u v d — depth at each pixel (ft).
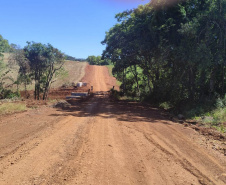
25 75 83.56
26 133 21.84
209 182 12.89
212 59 47.32
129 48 67.41
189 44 49.32
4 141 18.93
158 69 68.64
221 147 20.42
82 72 208.54
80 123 28.17
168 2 55.01
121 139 21.24
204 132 26.48
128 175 13.17
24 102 48.26
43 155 15.83
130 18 72.18
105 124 28.35
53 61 82.58
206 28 48.85
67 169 13.53
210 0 52.39
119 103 62.28
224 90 53.21
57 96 110.73
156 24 57.82
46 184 11.52
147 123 30.66
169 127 28.58
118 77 112.98
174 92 57.77
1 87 79.30
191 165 15.46
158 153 17.63
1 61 84.69
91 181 12.11
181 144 20.71
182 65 55.31
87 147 18.10
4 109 34.83
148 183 12.28
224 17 47.83
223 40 49.11
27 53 79.41
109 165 14.55
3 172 12.80
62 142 19.24
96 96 93.76
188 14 57.88
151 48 61.93
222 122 31.86
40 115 33.01
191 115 39.55
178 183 12.53
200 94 53.83
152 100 66.13
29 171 13.05
